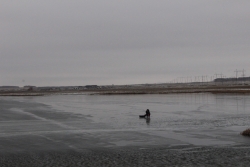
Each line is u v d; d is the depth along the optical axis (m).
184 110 61.16
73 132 34.22
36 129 37.03
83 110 64.75
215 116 49.25
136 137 30.42
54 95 164.25
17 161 21.52
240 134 31.09
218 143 26.66
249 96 106.56
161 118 47.81
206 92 147.38
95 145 26.83
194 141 27.78
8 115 54.84
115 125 40.41
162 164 20.44
